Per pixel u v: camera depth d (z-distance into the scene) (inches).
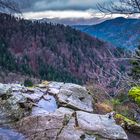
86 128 364.5
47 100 511.8
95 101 557.0
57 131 350.0
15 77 4001.0
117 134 365.7
